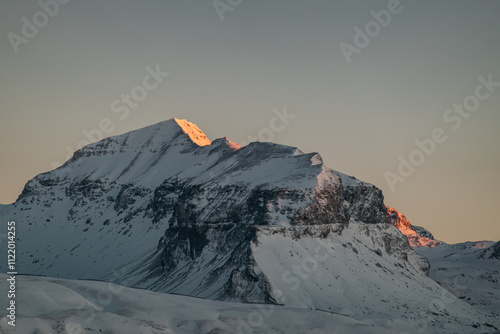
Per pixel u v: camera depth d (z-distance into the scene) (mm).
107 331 150625
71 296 166750
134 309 168625
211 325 165250
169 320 167750
